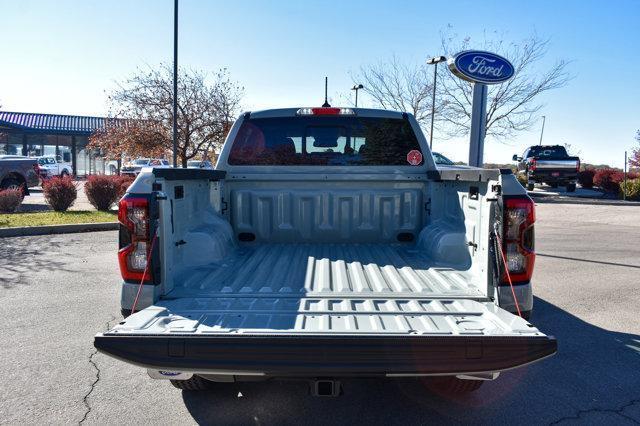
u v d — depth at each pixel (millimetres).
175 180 3326
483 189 3238
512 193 2975
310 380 2621
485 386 3943
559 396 3775
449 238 3781
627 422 3385
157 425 3297
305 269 3705
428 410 3533
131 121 18141
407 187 4578
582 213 17766
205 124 18438
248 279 3453
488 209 3078
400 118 4574
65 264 8125
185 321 2678
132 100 18141
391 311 2855
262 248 4410
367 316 2791
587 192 27688
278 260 3967
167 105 18250
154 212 2998
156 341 2436
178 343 2434
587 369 4289
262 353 2424
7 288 6617
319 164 4578
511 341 2428
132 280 2986
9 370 4121
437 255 3838
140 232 2957
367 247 4465
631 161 38281
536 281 7535
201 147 18891
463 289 3230
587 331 5266
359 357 2418
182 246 3514
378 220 4566
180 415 3430
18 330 5039
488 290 3066
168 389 3824
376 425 3316
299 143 4582
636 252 10078
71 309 5715
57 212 14320
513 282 2988
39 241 10359
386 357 2414
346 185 4582
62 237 10898
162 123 18359
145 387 3854
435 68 26719
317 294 3152
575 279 7664
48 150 53625
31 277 7230
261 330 2525
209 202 4176
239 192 4543
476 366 2424
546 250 10297
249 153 4582
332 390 2584
